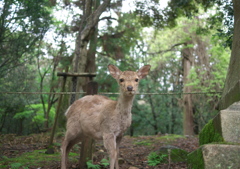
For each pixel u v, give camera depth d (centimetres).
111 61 2064
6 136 893
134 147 777
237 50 480
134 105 2394
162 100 2395
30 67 1465
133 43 1639
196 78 1859
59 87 1492
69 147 486
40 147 713
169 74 2333
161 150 569
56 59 1390
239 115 338
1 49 862
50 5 1123
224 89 510
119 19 1463
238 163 270
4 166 474
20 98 1317
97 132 432
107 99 464
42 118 1298
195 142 856
